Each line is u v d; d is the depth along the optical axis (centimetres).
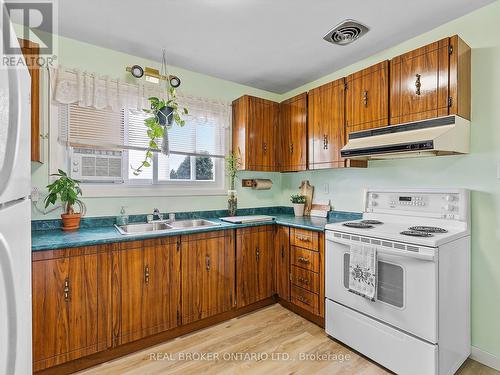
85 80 223
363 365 184
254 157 298
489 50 182
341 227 207
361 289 186
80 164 228
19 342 71
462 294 180
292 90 339
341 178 283
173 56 252
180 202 276
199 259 226
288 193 348
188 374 175
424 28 207
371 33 214
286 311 265
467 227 187
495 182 180
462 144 183
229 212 306
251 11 186
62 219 207
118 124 245
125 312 190
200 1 176
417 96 194
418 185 221
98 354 183
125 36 218
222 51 243
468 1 177
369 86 225
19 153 74
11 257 66
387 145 193
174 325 212
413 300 163
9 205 69
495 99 180
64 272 168
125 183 251
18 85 71
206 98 290
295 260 253
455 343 172
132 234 195
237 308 252
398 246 168
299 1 176
